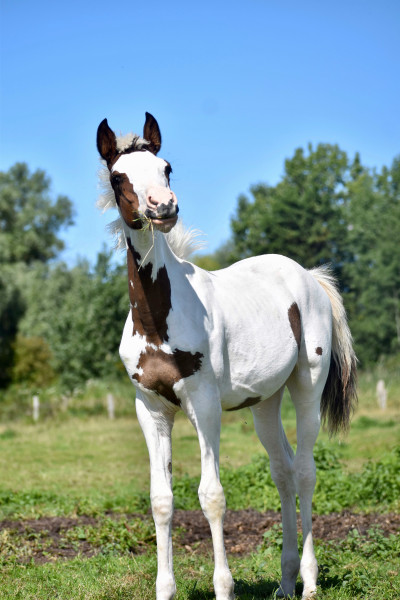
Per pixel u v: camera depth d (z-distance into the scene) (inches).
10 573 210.5
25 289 1867.6
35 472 473.4
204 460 160.4
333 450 408.8
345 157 1943.9
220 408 165.3
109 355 1083.9
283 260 204.4
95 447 622.2
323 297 207.3
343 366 211.9
